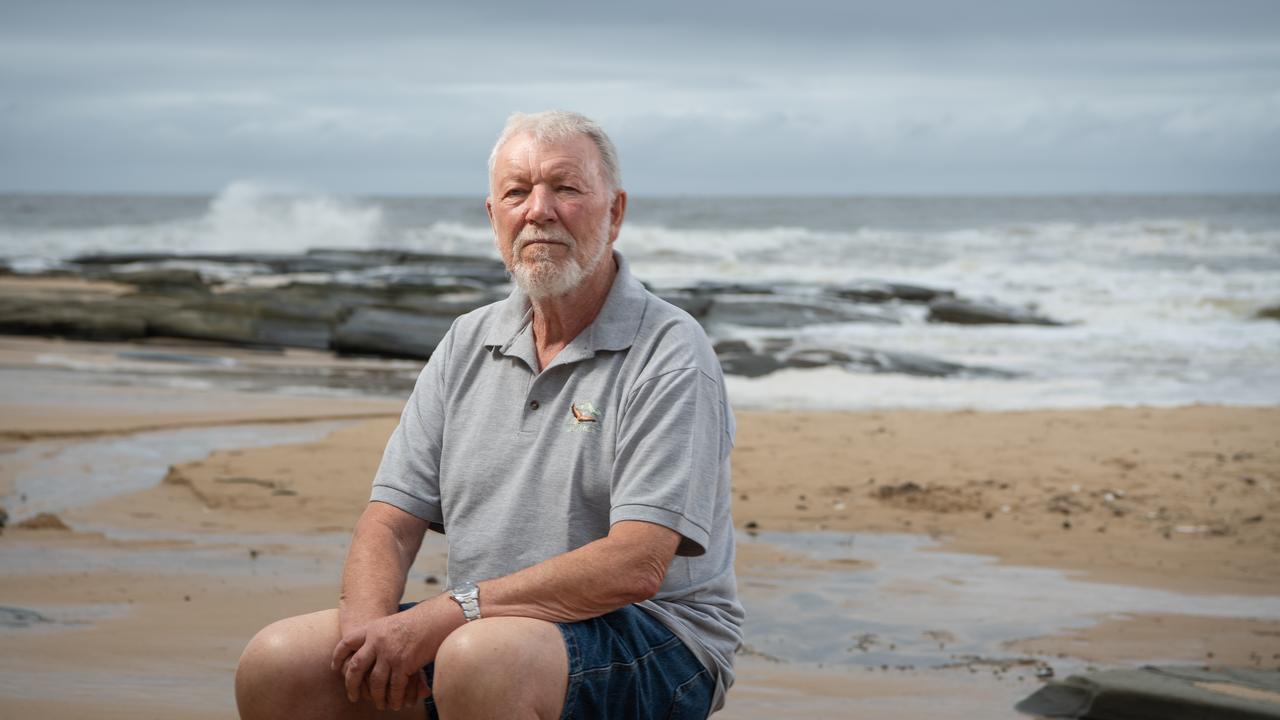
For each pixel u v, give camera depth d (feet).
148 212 271.69
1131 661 15.51
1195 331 75.36
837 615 17.72
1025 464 31.94
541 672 7.94
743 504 27.22
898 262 134.10
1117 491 28.60
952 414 41.22
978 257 138.51
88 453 31.50
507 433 9.16
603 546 8.35
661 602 8.96
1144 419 39.81
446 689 7.91
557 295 8.98
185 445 33.35
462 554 9.16
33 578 18.17
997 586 19.97
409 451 9.62
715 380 9.06
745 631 16.71
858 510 26.68
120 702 12.15
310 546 21.67
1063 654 15.78
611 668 8.37
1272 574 21.22
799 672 14.66
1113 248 146.51
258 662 8.49
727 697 13.48
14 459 30.19
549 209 8.86
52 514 23.68
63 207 298.35
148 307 67.97
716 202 358.23
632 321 9.04
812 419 39.78
